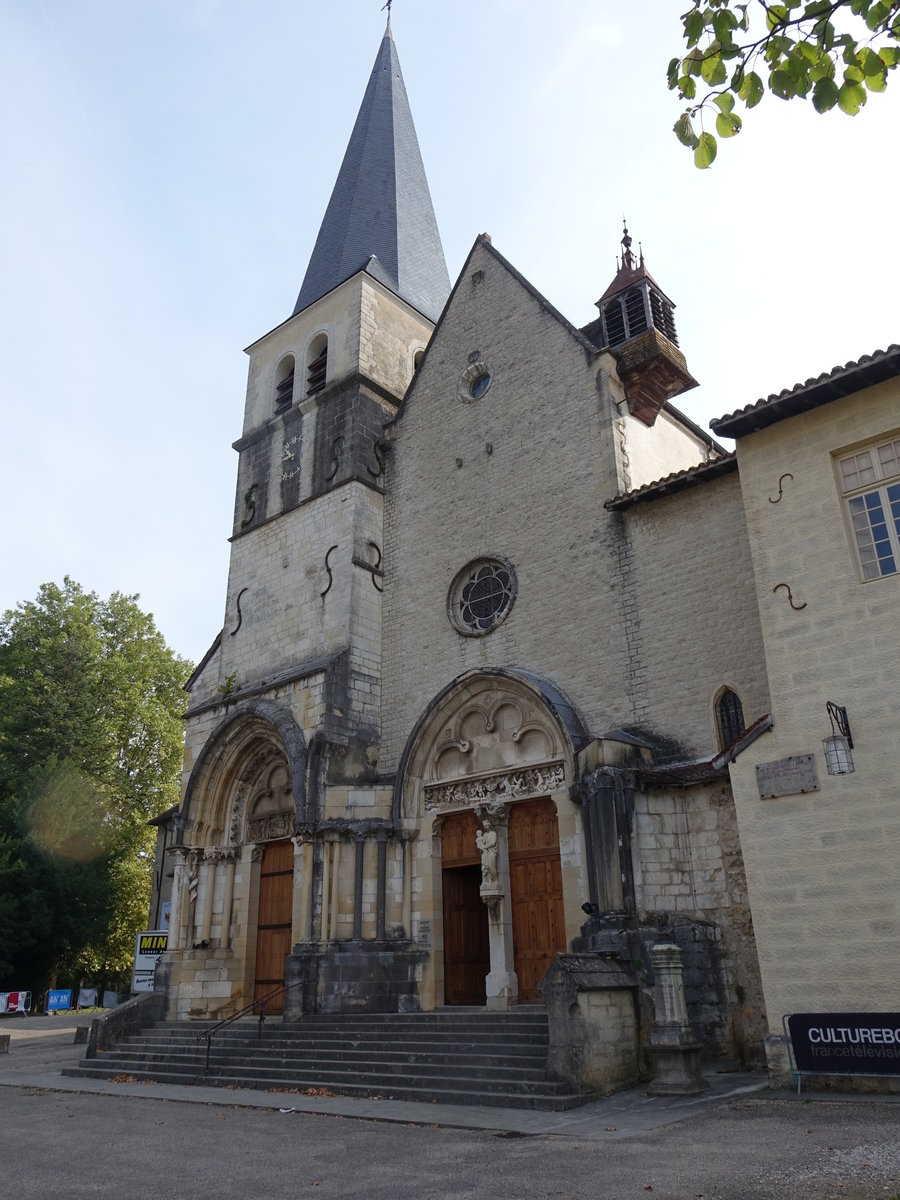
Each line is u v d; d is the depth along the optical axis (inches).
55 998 1520.7
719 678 680.4
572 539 805.9
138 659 1782.7
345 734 870.4
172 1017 871.1
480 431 925.2
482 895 748.6
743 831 528.1
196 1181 339.9
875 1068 448.1
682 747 682.8
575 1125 426.0
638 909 595.5
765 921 508.4
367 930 793.6
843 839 492.7
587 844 644.1
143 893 1722.4
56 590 1736.0
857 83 241.1
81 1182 343.3
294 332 1195.3
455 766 819.4
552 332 890.7
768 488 570.9
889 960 464.4
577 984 513.0
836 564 533.3
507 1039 595.2
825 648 525.3
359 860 811.4
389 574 960.9
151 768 1736.0
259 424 1180.5
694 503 735.1
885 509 530.0
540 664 794.2
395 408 1082.1
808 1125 380.2
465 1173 335.0
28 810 1405.0
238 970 912.9
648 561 748.6
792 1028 476.7
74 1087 676.7
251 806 970.7
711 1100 462.6
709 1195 280.7
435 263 1306.6
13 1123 507.8
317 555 989.2
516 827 766.5
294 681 908.6
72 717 1596.9
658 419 914.1
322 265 1284.4
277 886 927.7
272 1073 637.3
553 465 845.2
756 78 246.2
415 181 1353.3
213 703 1010.1
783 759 523.8
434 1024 654.5
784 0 243.1
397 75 1476.4
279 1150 398.6
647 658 724.7
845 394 551.5
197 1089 639.8
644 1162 333.4
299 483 1063.6
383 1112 492.1
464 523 904.9
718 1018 578.6
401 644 919.0
